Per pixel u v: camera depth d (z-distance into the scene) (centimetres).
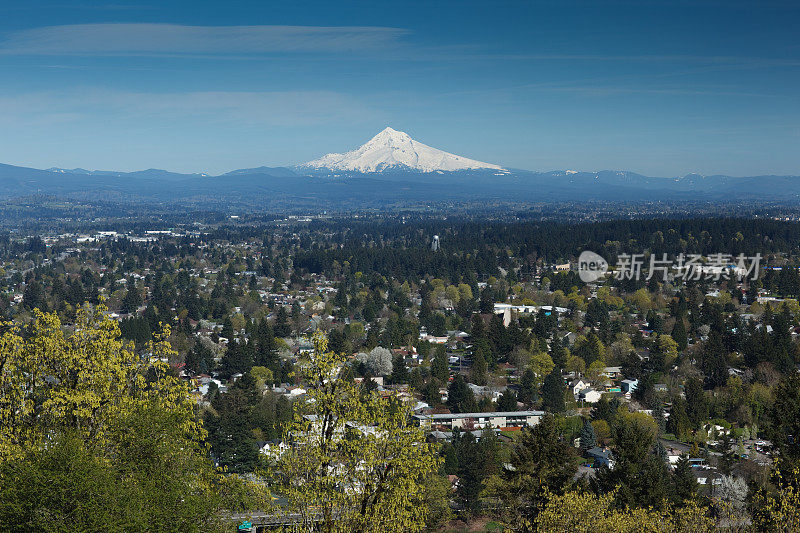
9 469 2864
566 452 5534
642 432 5850
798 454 5128
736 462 9156
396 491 3291
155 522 2966
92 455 2995
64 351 3594
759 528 4197
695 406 11550
